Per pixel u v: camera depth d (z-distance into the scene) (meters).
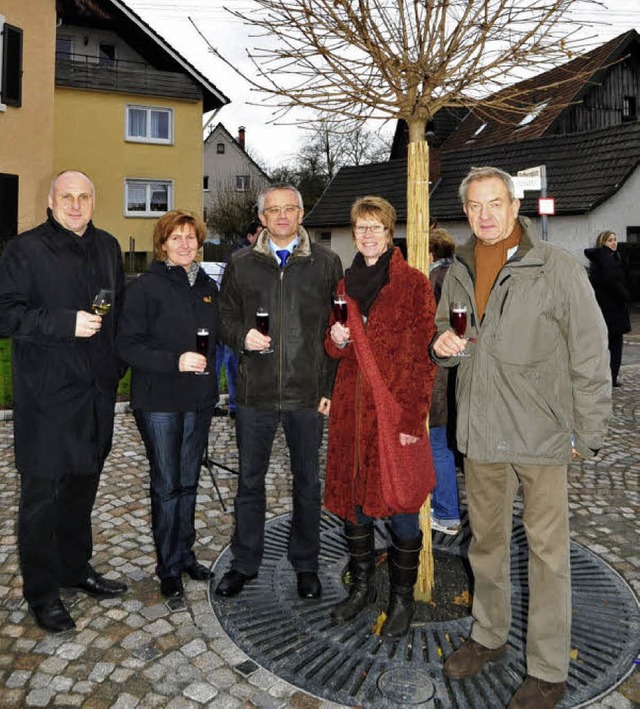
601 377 2.48
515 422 2.59
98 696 2.71
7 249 3.10
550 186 20.27
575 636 3.11
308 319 3.41
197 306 3.49
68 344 3.10
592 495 5.07
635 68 24.91
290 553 3.57
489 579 2.83
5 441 6.41
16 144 16.42
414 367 2.97
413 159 3.28
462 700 2.65
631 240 20.17
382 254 3.09
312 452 3.49
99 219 22.88
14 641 3.11
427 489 3.08
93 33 22.97
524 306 2.56
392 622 3.11
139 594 3.54
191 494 3.65
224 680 2.80
